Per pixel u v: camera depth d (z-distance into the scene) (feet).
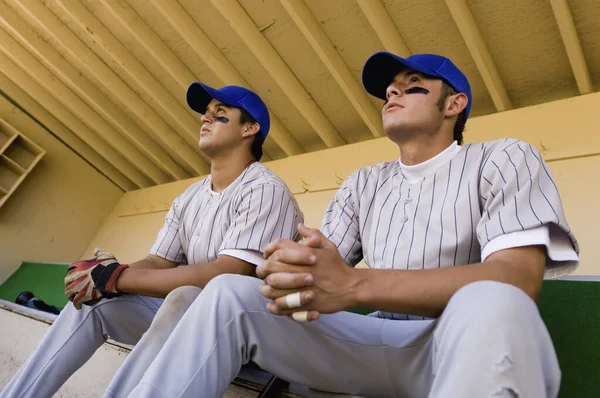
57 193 15.55
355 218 4.10
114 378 3.24
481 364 1.94
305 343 3.05
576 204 7.23
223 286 3.02
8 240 14.46
